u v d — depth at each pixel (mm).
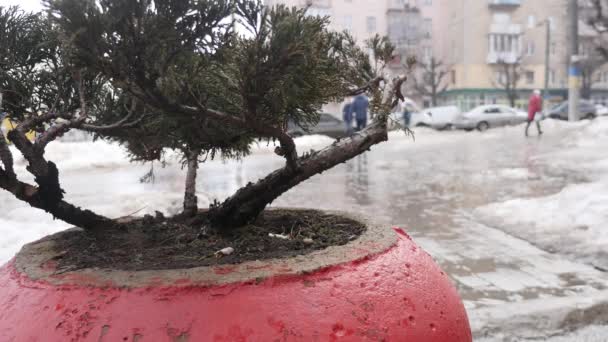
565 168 11047
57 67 1926
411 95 60094
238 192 1857
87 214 1921
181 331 1241
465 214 7094
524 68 58656
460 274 4469
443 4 60562
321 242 1696
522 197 8078
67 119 1938
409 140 25328
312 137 23422
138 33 1222
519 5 58250
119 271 1386
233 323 1254
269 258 1470
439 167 13141
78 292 1325
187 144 1893
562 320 3393
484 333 3262
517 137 22344
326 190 9781
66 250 1671
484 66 58562
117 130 1983
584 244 5012
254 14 1374
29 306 1360
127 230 1962
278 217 2137
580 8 24062
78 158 17219
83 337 1254
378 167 13969
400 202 8258
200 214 2164
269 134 1546
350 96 2262
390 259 1550
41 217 6270
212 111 1418
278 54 1295
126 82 1295
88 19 1151
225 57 1396
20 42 1959
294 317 1291
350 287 1391
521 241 5535
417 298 1516
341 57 2225
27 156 1711
